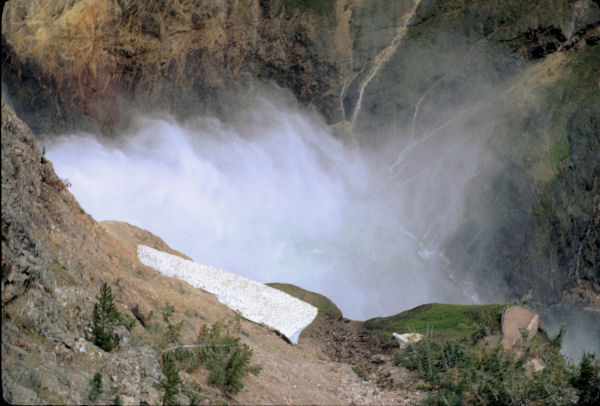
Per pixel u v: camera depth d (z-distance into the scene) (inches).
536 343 492.7
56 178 420.2
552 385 390.6
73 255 331.3
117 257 451.8
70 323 276.8
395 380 462.0
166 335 339.9
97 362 266.8
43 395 220.7
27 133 348.8
